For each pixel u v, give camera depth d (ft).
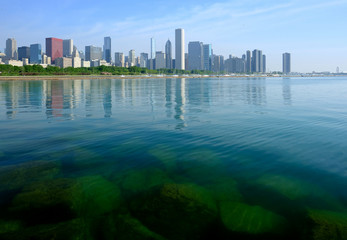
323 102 118.93
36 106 104.27
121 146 46.19
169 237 21.15
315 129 59.57
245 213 24.23
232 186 30.12
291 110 91.97
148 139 51.06
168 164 37.11
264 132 56.75
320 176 33.04
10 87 235.40
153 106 104.47
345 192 28.73
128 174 33.47
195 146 46.16
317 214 23.81
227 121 70.23
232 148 44.86
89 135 54.65
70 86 257.75
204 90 213.46
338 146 45.78
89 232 21.72
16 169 34.68
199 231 21.84
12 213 24.09
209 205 25.55
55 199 26.07
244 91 201.67
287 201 26.86
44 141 49.96
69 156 40.75
